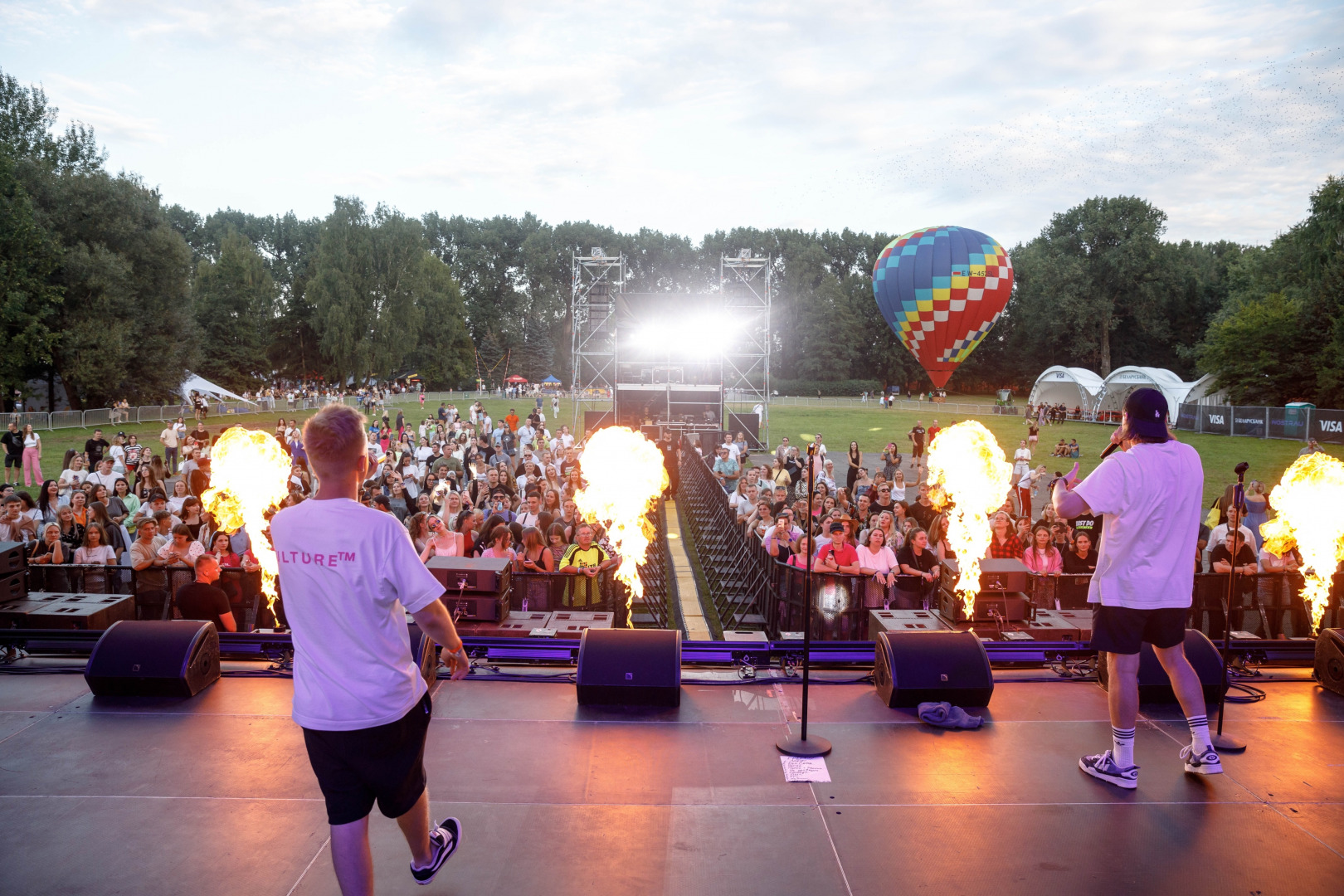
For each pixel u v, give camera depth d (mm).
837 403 74188
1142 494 4039
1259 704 5367
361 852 2869
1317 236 47656
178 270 45906
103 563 7891
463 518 9695
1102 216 79688
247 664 5930
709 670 6035
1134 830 3861
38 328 38281
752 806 4062
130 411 39188
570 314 106250
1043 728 5008
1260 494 11609
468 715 5109
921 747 4730
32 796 4051
